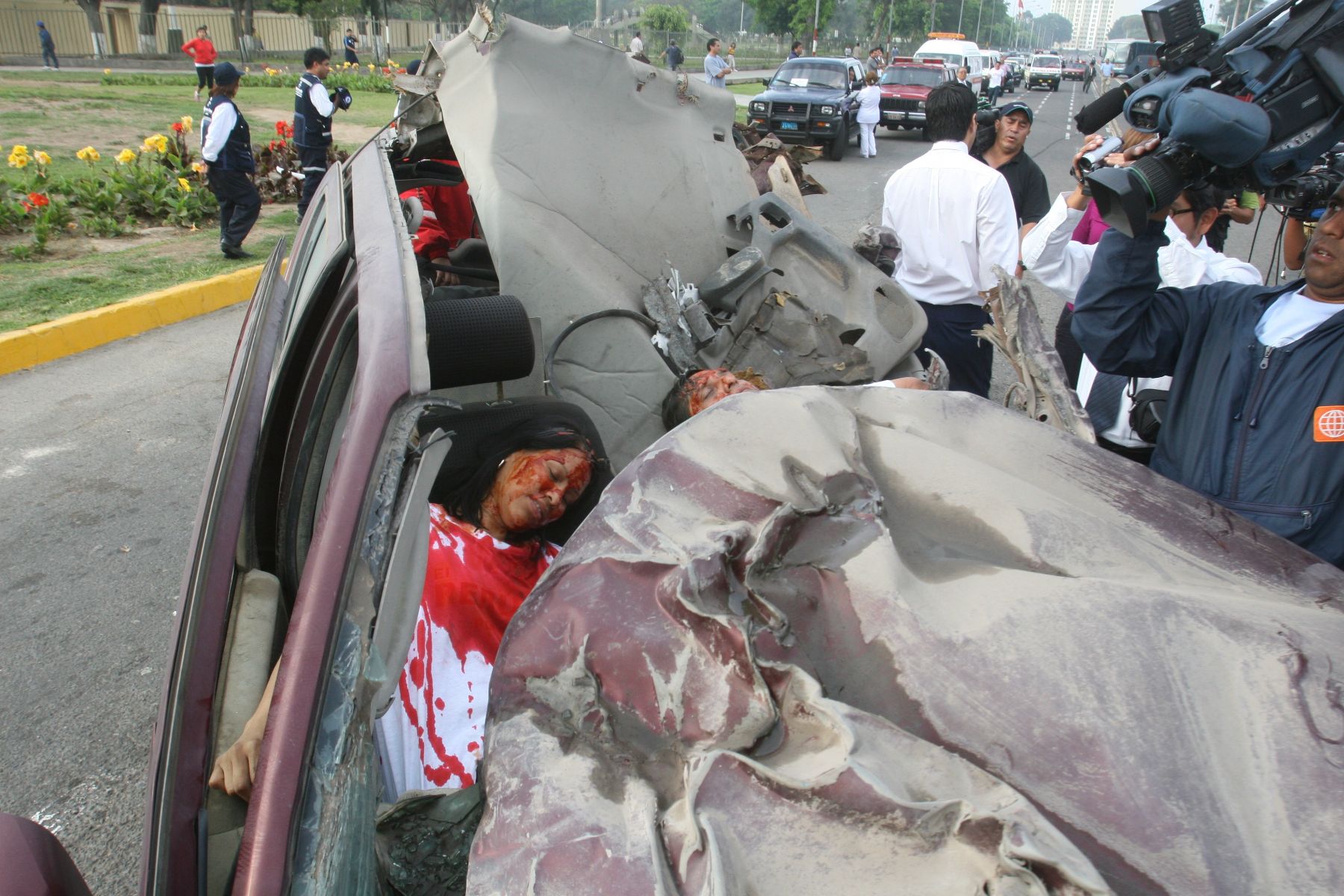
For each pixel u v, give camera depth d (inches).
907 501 55.5
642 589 46.8
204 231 417.4
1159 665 45.8
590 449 81.6
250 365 64.2
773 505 51.2
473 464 82.0
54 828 107.3
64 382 249.0
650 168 120.3
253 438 58.1
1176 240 126.5
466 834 49.6
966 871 36.7
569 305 106.3
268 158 486.3
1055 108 1302.9
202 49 879.7
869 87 702.5
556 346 105.0
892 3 2524.6
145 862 43.6
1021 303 89.7
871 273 128.2
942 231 154.3
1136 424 103.8
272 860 36.5
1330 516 76.8
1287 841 40.8
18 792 112.7
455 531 76.0
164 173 439.2
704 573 46.2
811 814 38.3
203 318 309.0
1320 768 42.9
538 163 112.2
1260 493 79.0
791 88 717.3
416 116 132.0
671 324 112.0
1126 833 40.6
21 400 236.4
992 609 47.7
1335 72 68.5
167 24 1610.5
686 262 121.2
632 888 36.7
